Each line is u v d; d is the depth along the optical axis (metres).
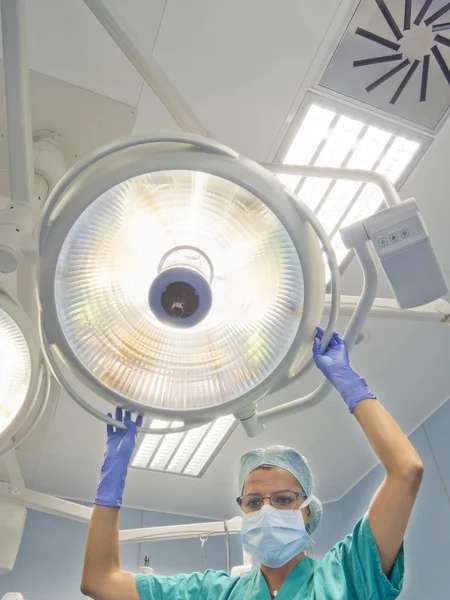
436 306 1.80
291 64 1.82
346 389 1.06
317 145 2.02
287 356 0.95
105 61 1.77
